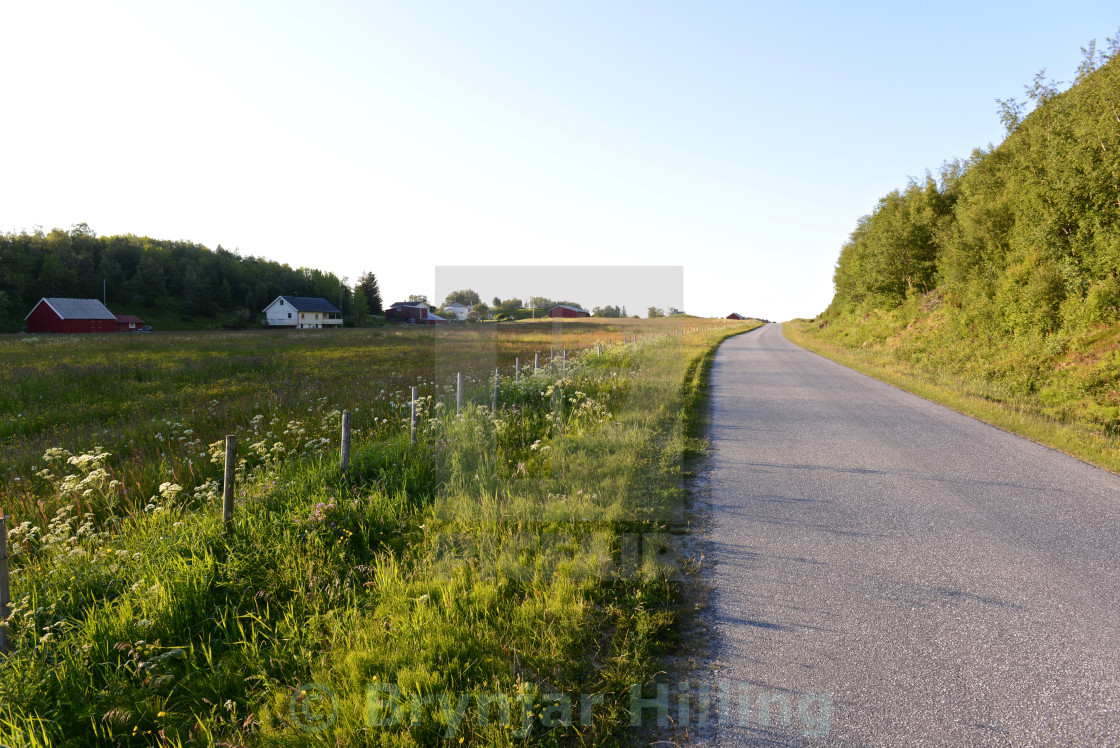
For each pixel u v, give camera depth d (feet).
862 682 9.69
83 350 83.20
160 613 11.72
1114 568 14.05
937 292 86.94
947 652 10.54
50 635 10.80
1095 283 42.68
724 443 27.76
